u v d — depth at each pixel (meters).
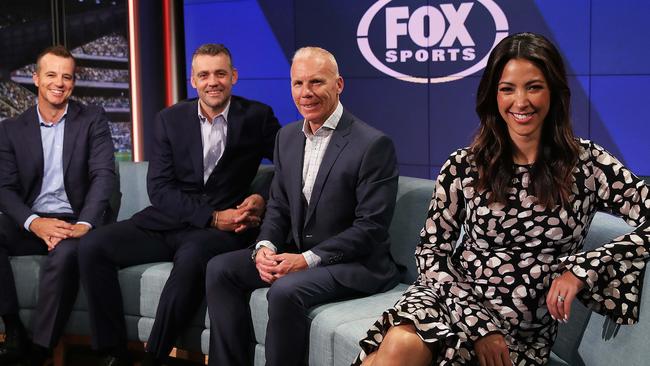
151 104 4.97
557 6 3.89
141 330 3.20
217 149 3.32
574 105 3.94
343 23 4.41
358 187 2.77
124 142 4.84
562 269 1.94
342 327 2.47
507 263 2.05
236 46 4.75
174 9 4.94
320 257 2.72
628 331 1.90
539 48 1.96
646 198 1.92
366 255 2.81
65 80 3.42
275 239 2.90
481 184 2.06
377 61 4.36
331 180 2.79
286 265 2.71
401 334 1.95
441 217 2.17
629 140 3.85
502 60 2.00
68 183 3.49
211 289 2.84
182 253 3.05
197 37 4.87
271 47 4.65
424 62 4.23
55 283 3.18
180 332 3.06
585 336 2.11
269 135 3.36
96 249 3.12
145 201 3.73
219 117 3.30
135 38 4.85
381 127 4.40
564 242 2.02
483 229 2.07
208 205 3.25
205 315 3.04
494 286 2.05
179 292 3.00
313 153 2.88
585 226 2.03
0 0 4.10
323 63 2.79
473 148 2.12
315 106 2.80
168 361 3.16
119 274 3.21
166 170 3.34
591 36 3.85
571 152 2.00
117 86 4.77
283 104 4.65
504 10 4.00
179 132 3.32
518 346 2.05
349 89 4.46
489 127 2.06
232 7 4.73
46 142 3.50
